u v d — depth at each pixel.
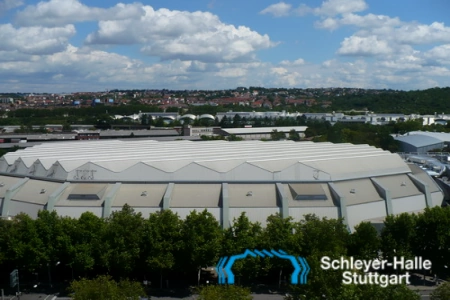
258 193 125.25
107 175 130.12
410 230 101.38
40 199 128.62
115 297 72.88
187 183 128.38
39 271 107.19
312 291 72.06
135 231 98.31
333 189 126.31
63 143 192.38
